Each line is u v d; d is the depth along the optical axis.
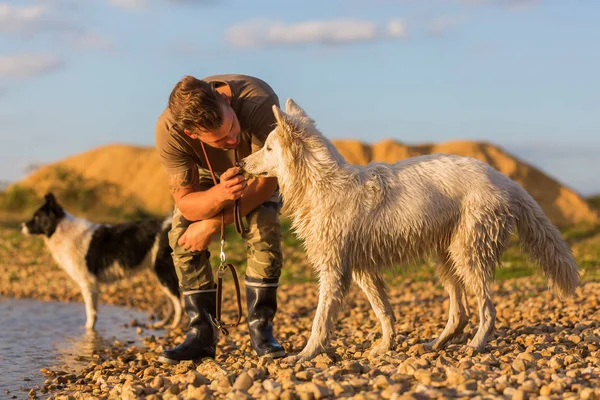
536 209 4.92
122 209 27.44
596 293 7.77
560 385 3.50
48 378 5.36
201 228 4.80
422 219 4.62
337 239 4.61
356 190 4.63
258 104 4.57
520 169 27.48
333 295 4.64
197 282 5.08
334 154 4.68
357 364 4.11
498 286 9.66
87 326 8.30
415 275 11.56
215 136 4.20
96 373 5.14
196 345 5.10
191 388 3.79
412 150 27.48
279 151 4.57
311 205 4.62
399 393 3.46
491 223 4.68
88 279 8.48
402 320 7.10
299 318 8.05
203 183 5.00
